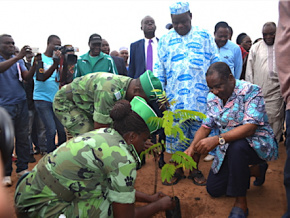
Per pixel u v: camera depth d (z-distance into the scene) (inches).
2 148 21.7
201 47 129.0
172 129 81.4
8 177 132.3
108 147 63.6
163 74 139.6
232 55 159.8
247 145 92.6
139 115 67.6
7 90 131.0
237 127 92.5
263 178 113.8
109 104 89.4
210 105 104.2
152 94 87.0
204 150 91.4
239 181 90.1
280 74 75.4
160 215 96.0
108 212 67.4
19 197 67.9
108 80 90.7
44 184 64.9
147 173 141.1
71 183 63.7
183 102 130.6
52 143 160.1
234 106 96.0
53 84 156.1
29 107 174.1
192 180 129.0
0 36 131.4
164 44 135.0
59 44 165.6
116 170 62.2
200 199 109.7
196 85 129.5
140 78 88.9
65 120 103.9
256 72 171.6
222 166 101.7
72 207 65.6
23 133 138.9
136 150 70.4
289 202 76.6
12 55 140.7
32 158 172.4
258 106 92.2
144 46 170.2
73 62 150.9
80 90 97.4
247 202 104.5
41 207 65.5
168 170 81.7
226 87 92.4
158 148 86.0
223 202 106.6
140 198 84.4
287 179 75.9
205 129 105.3
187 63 128.7
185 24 126.6
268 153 94.6
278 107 164.7
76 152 63.7
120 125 67.2
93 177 64.5
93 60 160.1
